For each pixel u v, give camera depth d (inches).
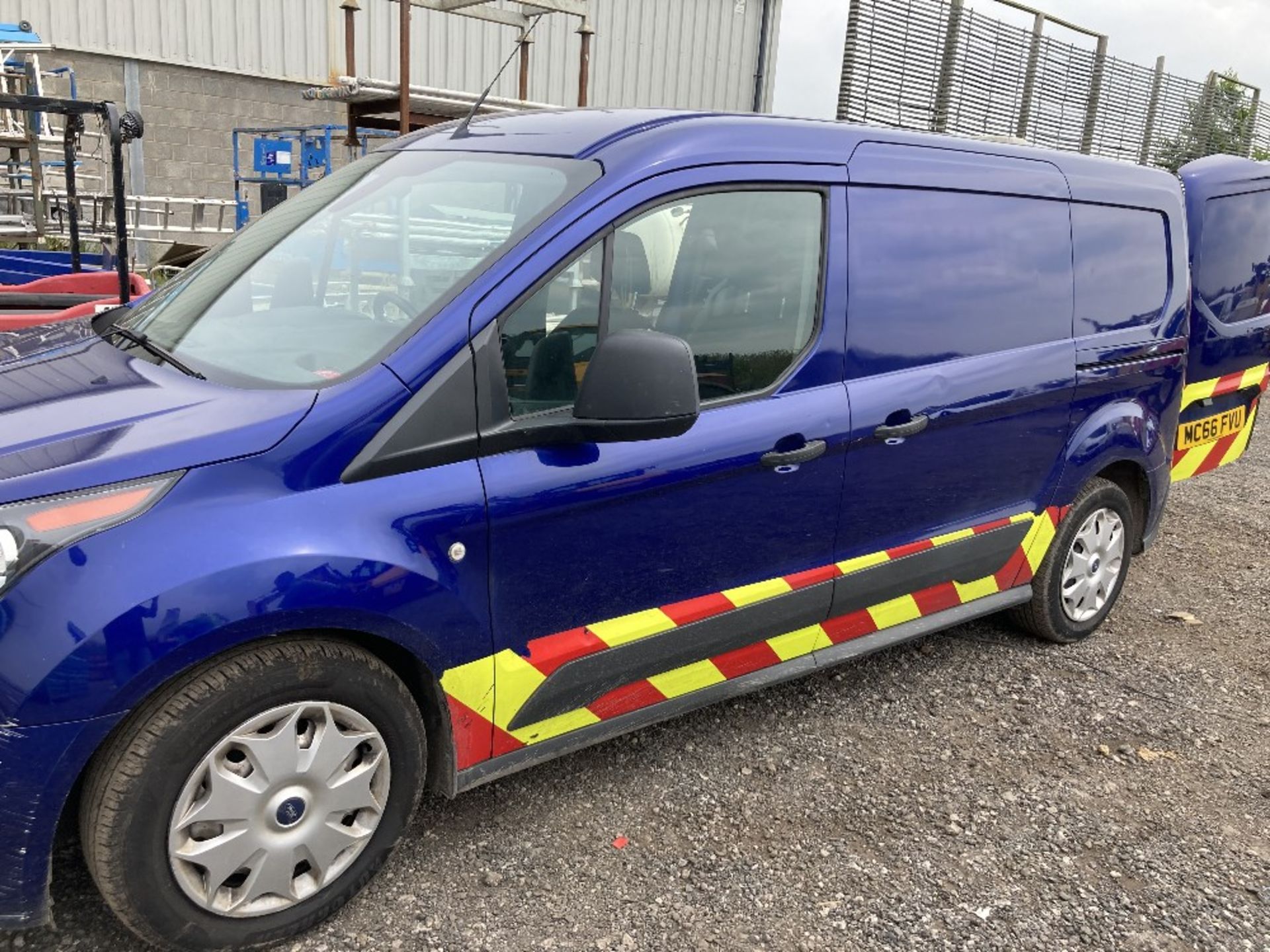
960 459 136.2
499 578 96.5
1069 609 165.0
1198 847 115.3
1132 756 134.3
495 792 117.0
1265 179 211.3
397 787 95.2
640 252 104.5
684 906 100.2
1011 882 107.1
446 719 97.2
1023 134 484.1
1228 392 210.8
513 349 96.0
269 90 555.5
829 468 119.7
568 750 107.4
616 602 106.5
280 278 111.3
